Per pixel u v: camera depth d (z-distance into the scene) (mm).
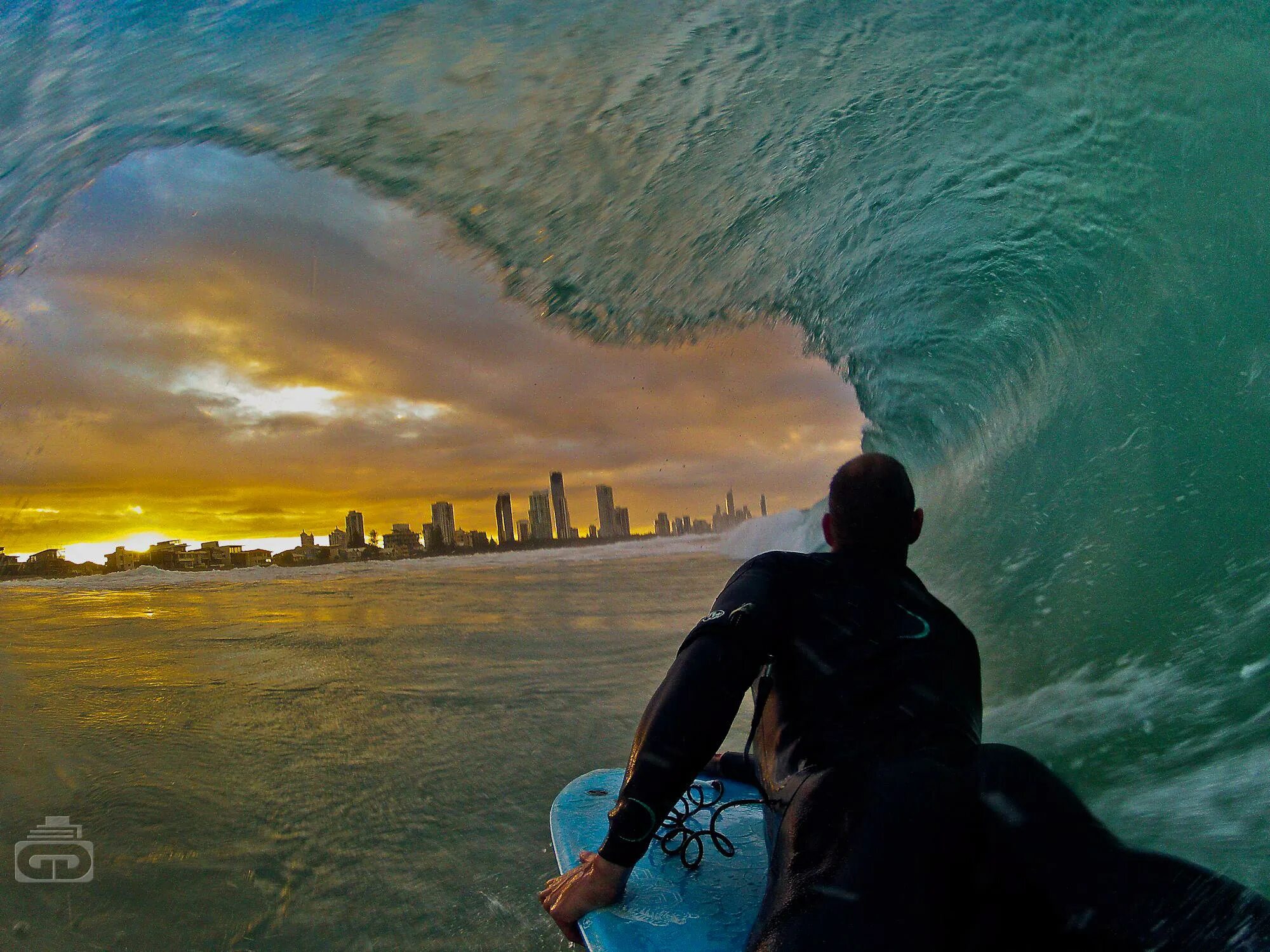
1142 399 2576
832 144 3654
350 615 5801
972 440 3809
